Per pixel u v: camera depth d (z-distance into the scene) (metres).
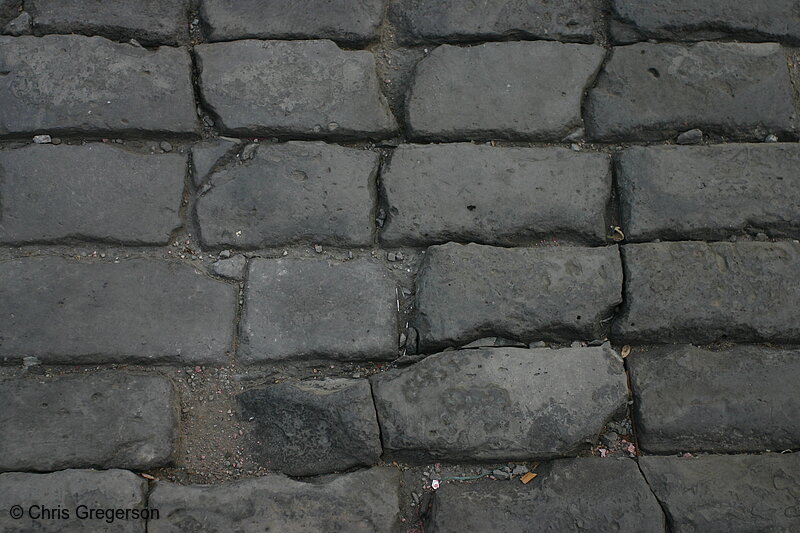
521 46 2.98
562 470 2.54
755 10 3.07
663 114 2.91
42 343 2.58
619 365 2.62
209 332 2.63
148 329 2.62
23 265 2.65
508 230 2.76
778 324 2.67
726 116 2.93
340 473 2.53
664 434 2.57
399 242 2.76
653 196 2.80
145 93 2.85
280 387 2.57
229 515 2.43
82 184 2.75
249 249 2.74
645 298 2.68
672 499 2.49
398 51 3.03
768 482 2.52
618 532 2.45
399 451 2.54
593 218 2.78
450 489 2.52
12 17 2.96
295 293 2.68
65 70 2.86
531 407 2.55
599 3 3.09
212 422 2.57
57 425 2.49
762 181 2.83
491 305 2.65
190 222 2.77
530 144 2.90
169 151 2.85
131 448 2.49
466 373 2.58
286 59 2.92
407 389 2.57
